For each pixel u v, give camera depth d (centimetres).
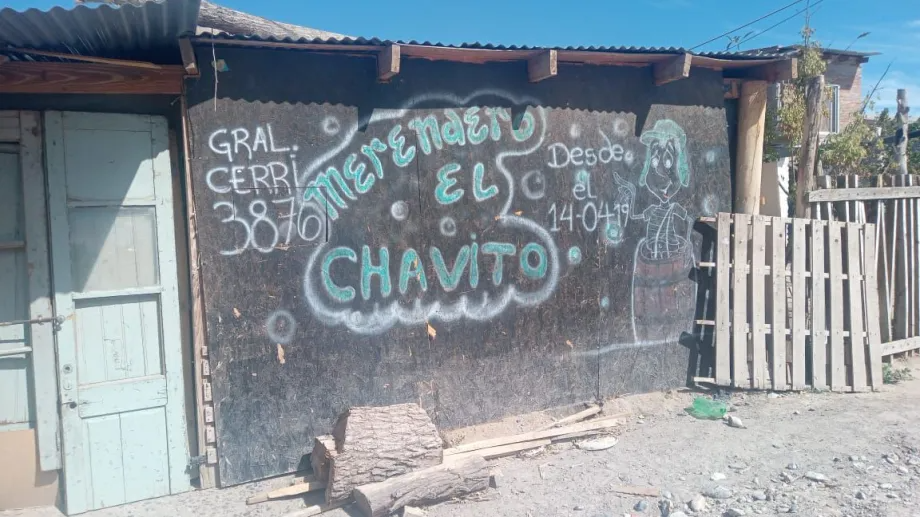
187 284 457
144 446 443
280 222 466
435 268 518
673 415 574
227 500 441
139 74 436
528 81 545
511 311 548
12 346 421
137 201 439
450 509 426
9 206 420
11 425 424
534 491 447
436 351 521
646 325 607
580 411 573
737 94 653
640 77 595
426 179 513
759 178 657
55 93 422
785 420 550
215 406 450
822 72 971
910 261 713
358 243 491
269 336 465
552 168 561
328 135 479
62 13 349
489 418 541
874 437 505
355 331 493
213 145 445
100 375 434
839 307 636
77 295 425
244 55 452
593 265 582
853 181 681
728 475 455
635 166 596
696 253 630
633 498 431
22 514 421
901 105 1066
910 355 724
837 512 395
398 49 457
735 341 618
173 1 348
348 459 422
